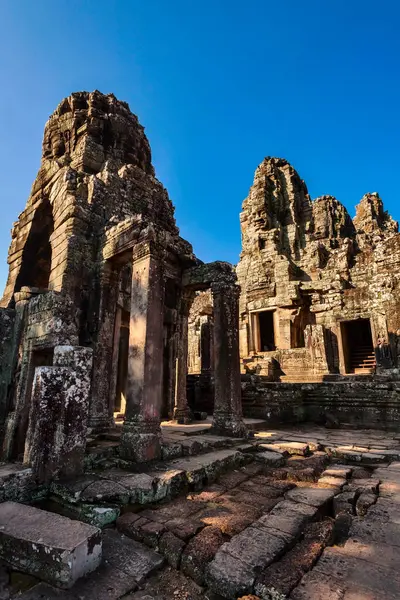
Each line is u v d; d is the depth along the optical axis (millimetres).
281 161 32219
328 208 32312
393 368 17078
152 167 15555
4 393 7160
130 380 6027
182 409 10750
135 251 6797
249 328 25062
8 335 7523
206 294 23219
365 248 28812
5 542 3115
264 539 3242
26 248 12445
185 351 11453
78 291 8586
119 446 5777
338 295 20641
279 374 19359
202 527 3586
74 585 2764
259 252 26562
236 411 8141
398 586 2590
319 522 3709
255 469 5797
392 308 18328
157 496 4281
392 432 9922
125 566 3025
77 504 4016
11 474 4141
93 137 12836
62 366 4871
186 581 2895
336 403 11383
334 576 2738
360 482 5082
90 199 9914
